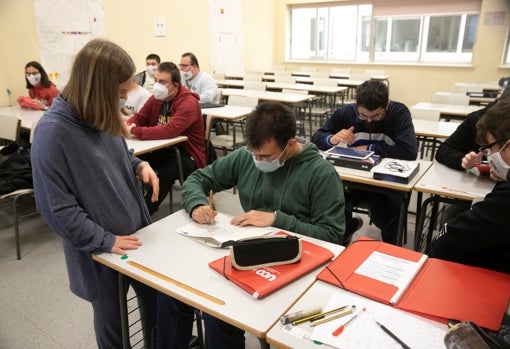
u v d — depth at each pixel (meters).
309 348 0.83
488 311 0.92
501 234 1.10
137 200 1.42
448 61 8.26
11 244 2.71
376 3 8.48
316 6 9.20
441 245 1.24
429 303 0.96
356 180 2.07
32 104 3.85
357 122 2.48
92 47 1.09
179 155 2.91
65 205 1.13
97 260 1.22
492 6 7.37
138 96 3.51
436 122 3.49
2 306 2.08
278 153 1.35
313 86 6.36
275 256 1.13
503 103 1.26
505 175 1.27
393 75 8.67
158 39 6.21
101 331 1.44
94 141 1.19
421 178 2.07
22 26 4.34
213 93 4.71
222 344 1.21
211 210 1.45
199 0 6.95
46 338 1.85
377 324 0.90
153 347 1.54
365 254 1.19
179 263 1.18
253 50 8.90
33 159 1.11
